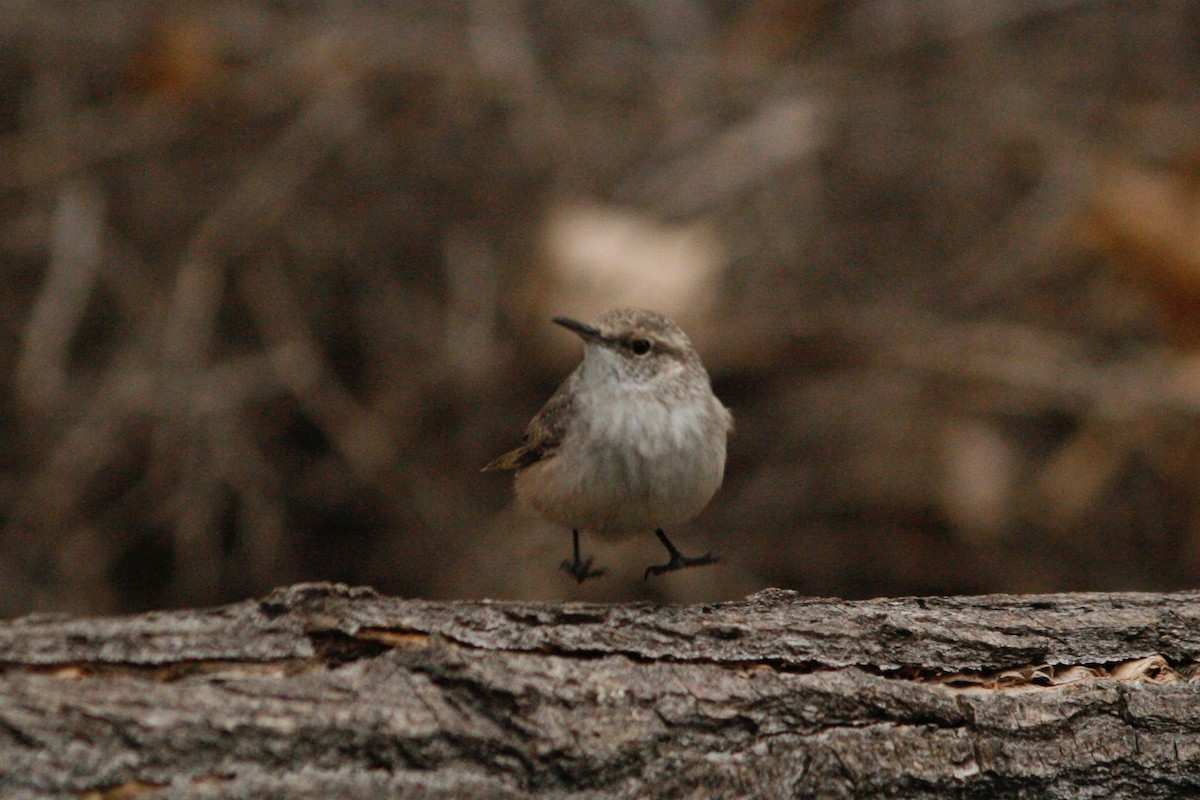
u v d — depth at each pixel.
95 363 13.12
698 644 5.33
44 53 14.46
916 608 5.68
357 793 4.68
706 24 16.05
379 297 13.63
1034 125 14.75
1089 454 12.69
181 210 13.84
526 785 4.88
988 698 5.45
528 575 12.48
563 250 13.11
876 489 12.72
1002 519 12.45
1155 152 14.27
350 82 14.63
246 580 12.62
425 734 4.82
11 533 12.41
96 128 14.12
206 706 4.67
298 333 13.32
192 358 13.02
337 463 13.12
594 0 15.92
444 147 14.43
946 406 13.13
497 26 15.19
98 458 12.78
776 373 13.42
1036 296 13.74
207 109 14.39
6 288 13.36
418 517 12.88
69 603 12.20
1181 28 15.48
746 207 14.12
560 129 14.52
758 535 12.70
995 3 15.68
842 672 5.40
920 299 13.71
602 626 5.31
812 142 14.43
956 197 14.39
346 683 4.88
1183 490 12.40
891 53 15.48
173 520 12.76
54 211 13.68
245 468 12.84
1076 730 5.42
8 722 4.45
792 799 5.09
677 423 6.82
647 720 5.08
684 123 14.88
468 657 5.06
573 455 6.88
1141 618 5.77
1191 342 13.09
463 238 13.88
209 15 14.88
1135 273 13.23
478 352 13.19
